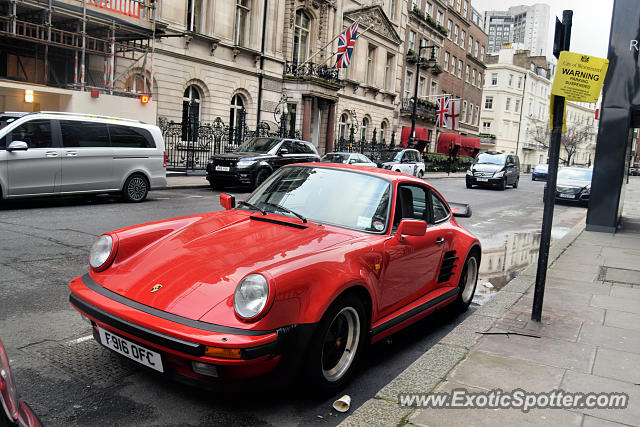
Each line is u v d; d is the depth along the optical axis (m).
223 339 2.47
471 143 50.69
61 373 3.16
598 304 5.18
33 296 4.60
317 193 3.93
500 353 3.76
